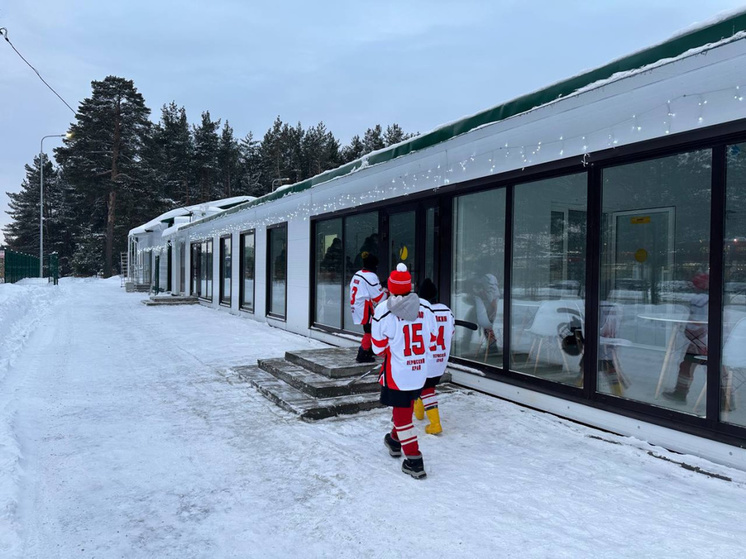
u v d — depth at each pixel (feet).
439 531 9.71
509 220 19.21
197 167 181.57
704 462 12.48
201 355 28.68
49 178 226.17
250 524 10.17
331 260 32.99
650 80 13.88
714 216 12.71
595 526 9.81
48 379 22.76
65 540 9.60
